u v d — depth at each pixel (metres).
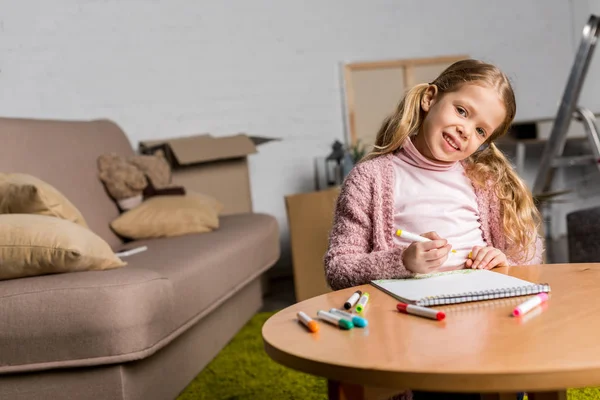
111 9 3.49
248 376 2.05
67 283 1.43
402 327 0.85
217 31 3.65
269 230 2.78
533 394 0.84
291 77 3.76
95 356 1.41
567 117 2.74
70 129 2.60
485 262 1.21
